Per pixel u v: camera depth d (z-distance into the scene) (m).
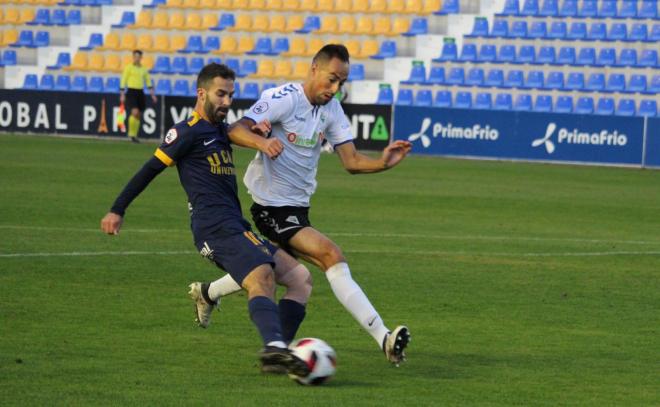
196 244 14.91
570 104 62.19
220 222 14.60
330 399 13.05
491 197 41.25
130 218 32.12
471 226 33.22
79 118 65.94
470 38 66.62
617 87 62.62
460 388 13.91
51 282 21.52
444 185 45.12
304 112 15.55
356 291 15.22
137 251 25.98
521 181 47.72
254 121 15.17
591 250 28.73
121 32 74.88
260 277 14.28
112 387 13.38
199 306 16.47
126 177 43.72
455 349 16.56
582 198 41.78
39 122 66.75
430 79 66.38
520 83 64.25
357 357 15.81
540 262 26.39
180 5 75.00
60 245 26.47
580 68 63.50
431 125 59.72
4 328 17.03
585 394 13.73
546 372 15.01
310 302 20.36
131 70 63.22
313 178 15.91
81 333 16.86
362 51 69.44
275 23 72.88
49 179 42.12
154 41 74.31
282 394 13.26
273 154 14.55
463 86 64.69
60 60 75.38
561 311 20.16
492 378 14.54
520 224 34.09
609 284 23.44
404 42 68.62
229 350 15.97
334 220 33.56
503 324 18.77
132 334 16.95
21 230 28.81
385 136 60.50
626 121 56.19
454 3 69.25
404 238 30.03
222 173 14.84
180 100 64.25
